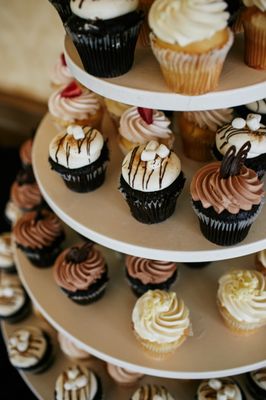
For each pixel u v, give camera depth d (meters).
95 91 0.47
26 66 0.99
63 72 0.70
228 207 0.46
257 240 0.49
